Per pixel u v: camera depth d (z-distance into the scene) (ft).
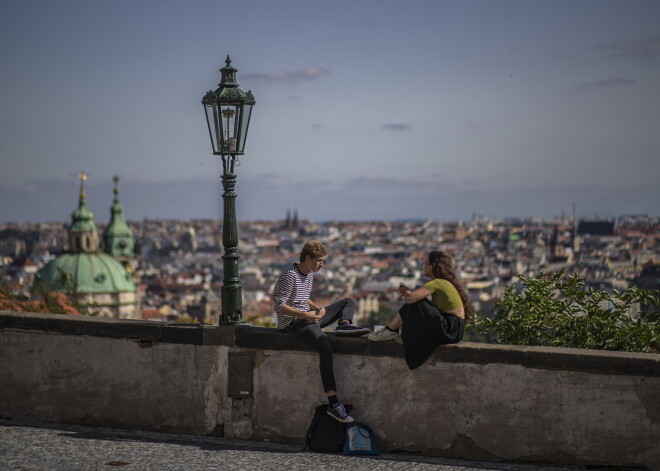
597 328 35.37
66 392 37.11
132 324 36.11
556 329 36.11
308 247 33.99
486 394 31.76
